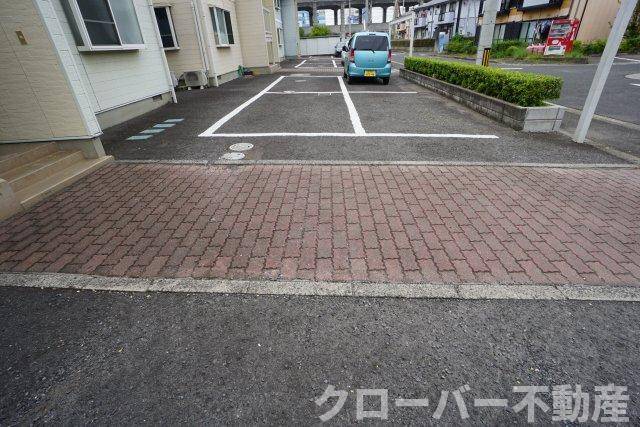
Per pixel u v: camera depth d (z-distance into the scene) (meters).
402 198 3.74
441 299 2.31
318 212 3.46
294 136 6.02
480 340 2.00
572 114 7.48
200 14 10.95
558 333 2.04
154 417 1.60
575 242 2.90
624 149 5.23
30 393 1.73
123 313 2.23
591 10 22.14
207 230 3.15
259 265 2.66
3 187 3.35
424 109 8.17
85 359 1.91
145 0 7.90
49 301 2.35
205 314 2.21
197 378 1.79
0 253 2.86
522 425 1.57
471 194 3.81
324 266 2.64
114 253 2.84
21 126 4.45
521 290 2.37
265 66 16.28
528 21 26.31
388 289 2.40
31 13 3.81
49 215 3.46
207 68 11.90
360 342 2.00
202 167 4.67
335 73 16.55
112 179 4.31
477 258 2.71
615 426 1.56
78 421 1.59
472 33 33.59
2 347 2.00
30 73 4.14
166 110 8.41
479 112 7.71
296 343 1.99
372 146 5.45
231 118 7.43
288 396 1.70
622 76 12.81
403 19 17.91
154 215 3.43
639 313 2.18
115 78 6.96
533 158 4.86
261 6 15.04
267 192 3.91
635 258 2.69
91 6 6.07
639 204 3.55
